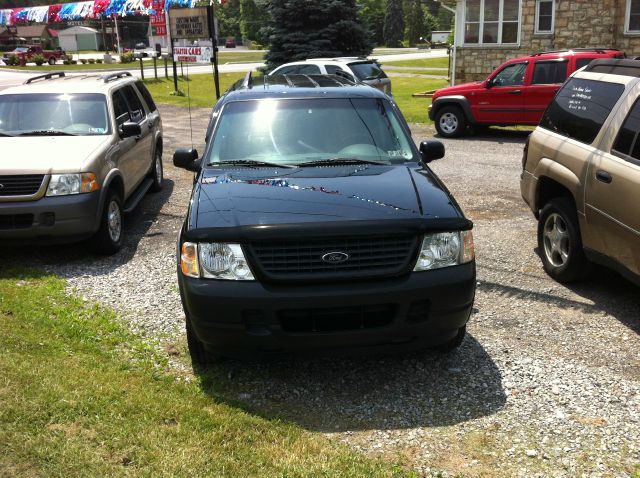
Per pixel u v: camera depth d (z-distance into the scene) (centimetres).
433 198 414
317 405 387
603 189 498
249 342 374
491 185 988
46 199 634
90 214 647
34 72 4894
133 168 816
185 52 1858
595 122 539
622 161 483
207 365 433
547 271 600
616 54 1382
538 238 616
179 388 395
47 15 7188
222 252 374
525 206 857
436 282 377
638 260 459
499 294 557
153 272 627
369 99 539
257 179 444
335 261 371
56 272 632
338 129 509
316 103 531
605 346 458
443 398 393
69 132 747
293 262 371
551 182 596
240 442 336
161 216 848
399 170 463
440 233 385
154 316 515
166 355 448
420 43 11812
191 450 325
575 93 597
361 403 389
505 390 400
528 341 468
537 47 2234
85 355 435
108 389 382
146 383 398
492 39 2281
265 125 512
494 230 747
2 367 400
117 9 6162
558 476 318
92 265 654
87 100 781
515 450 339
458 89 1535
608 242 498
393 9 11681
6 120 758
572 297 548
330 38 2553
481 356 446
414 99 2344
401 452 338
